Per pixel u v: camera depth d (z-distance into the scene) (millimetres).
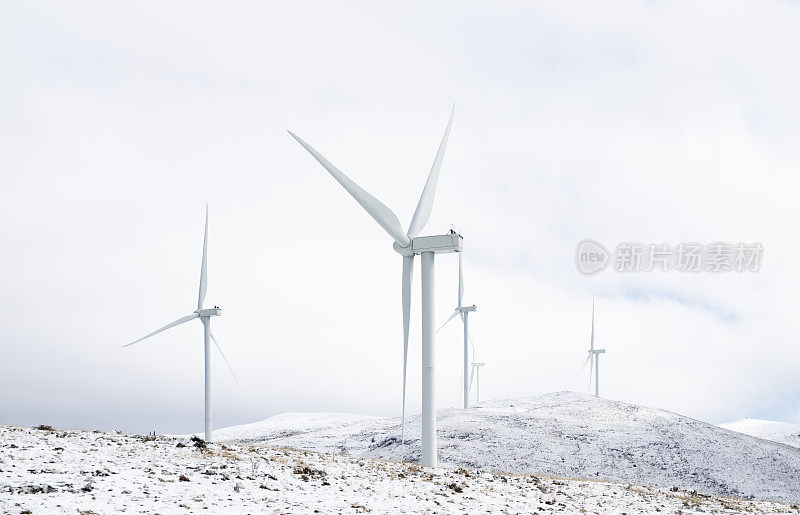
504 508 19453
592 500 23453
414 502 18516
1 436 20531
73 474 16375
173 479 17219
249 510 15117
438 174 34344
